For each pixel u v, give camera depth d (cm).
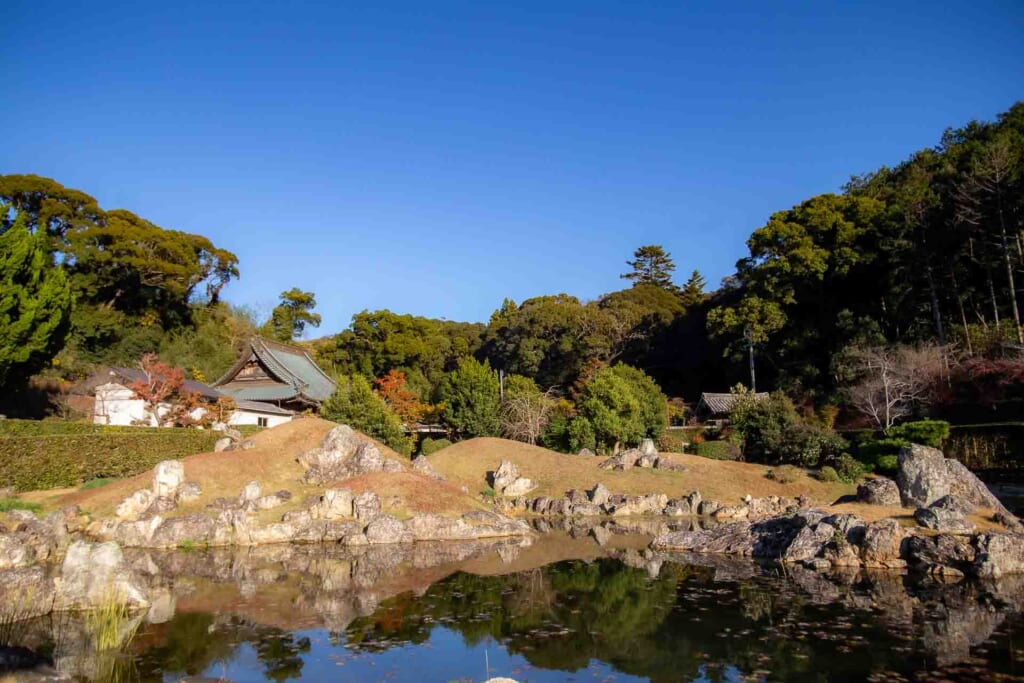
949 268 6125
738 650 1262
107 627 1433
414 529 2758
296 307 10300
